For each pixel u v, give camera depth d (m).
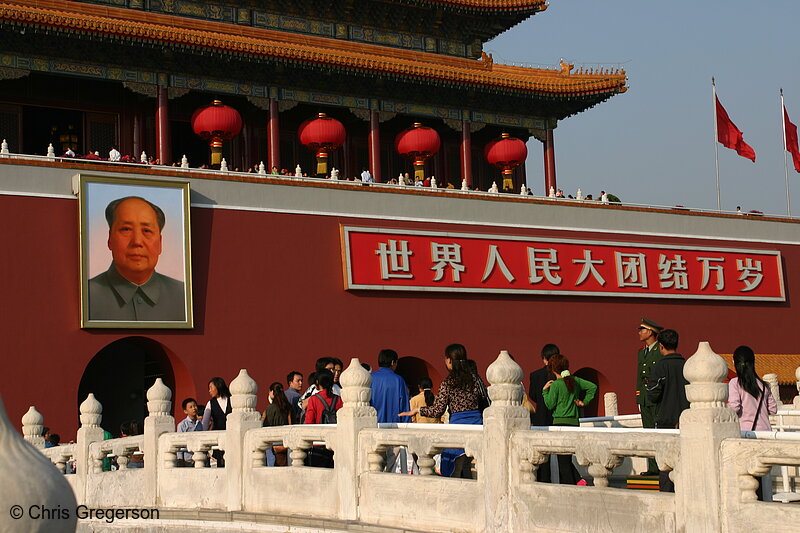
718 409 12.59
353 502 17.81
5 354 35.47
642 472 25.45
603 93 52.19
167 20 45.88
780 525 11.77
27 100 44.72
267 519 19.53
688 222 50.62
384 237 42.84
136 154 46.59
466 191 45.19
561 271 46.56
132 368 47.09
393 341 42.53
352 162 52.34
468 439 16.03
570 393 20.95
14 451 9.81
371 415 18.20
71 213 37.38
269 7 49.06
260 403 39.47
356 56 46.62
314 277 41.34
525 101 52.44
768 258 52.59
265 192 40.94
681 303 49.69
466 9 52.72
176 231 38.59
